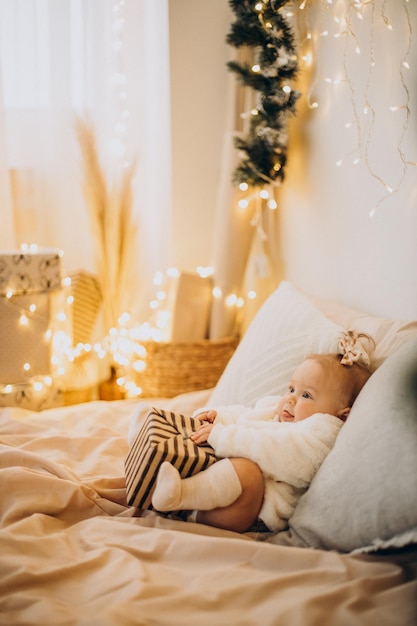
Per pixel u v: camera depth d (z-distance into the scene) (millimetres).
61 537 1283
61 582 1138
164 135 2746
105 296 2697
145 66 2680
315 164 2191
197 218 2867
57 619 1014
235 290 2545
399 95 1687
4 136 2535
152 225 2828
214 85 2766
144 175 2773
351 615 1014
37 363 2309
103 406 2020
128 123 2682
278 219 2537
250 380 1745
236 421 1538
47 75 2588
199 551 1208
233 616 1029
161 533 1268
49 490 1444
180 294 2514
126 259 2721
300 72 2209
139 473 1363
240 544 1201
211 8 2707
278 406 1513
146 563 1202
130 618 1001
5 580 1108
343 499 1200
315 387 1433
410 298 1718
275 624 992
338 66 1988
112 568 1159
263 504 1344
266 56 2150
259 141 2291
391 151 1745
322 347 1592
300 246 2355
